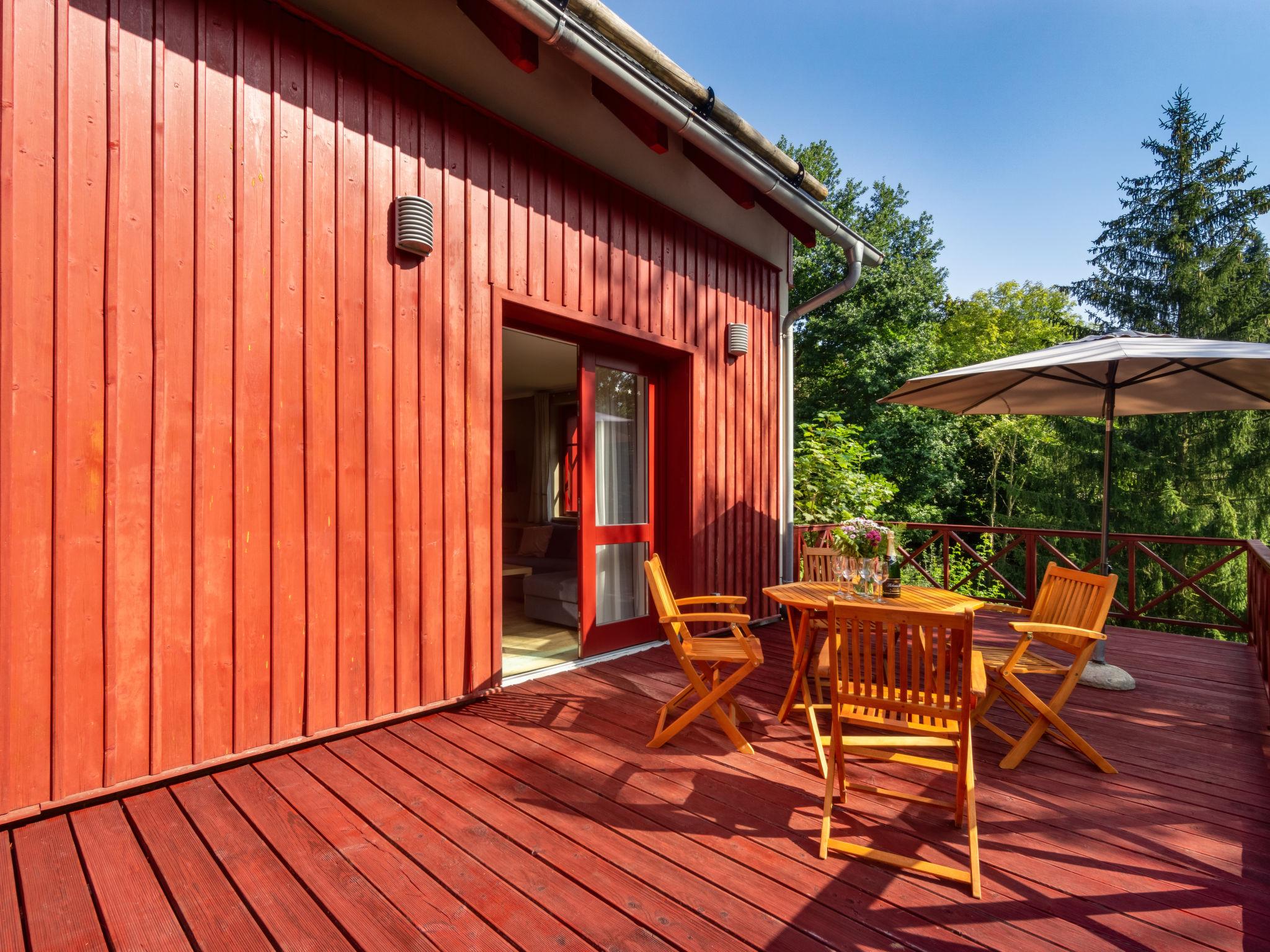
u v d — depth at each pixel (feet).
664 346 15.15
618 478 15.11
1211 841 6.86
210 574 8.23
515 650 15.16
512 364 22.97
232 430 8.44
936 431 51.55
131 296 7.64
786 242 19.79
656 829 7.01
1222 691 12.22
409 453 10.34
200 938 5.25
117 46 7.55
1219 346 10.46
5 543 6.79
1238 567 45.80
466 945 5.15
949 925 5.46
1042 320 66.85
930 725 6.82
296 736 9.07
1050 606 10.07
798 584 12.34
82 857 6.41
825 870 6.27
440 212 10.79
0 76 6.79
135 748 7.64
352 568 9.65
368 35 10.14
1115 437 49.55
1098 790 8.10
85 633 7.30
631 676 12.99
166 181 7.90
